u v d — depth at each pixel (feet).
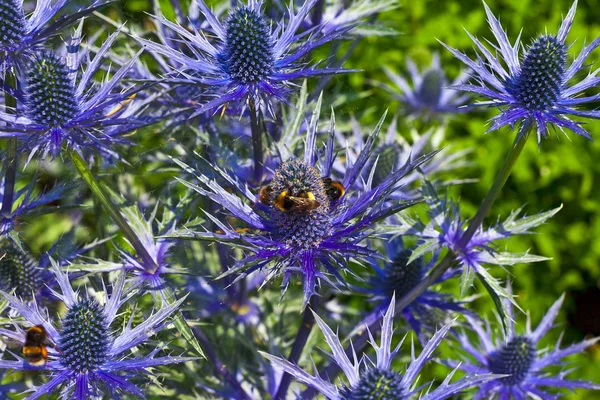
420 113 2.94
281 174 1.79
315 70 1.78
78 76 1.85
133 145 1.92
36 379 1.95
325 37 1.82
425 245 1.86
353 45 2.26
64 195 1.92
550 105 1.77
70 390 1.71
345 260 1.76
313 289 1.71
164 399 2.07
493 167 3.10
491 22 1.81
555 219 3.21
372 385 1.69
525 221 1.91
